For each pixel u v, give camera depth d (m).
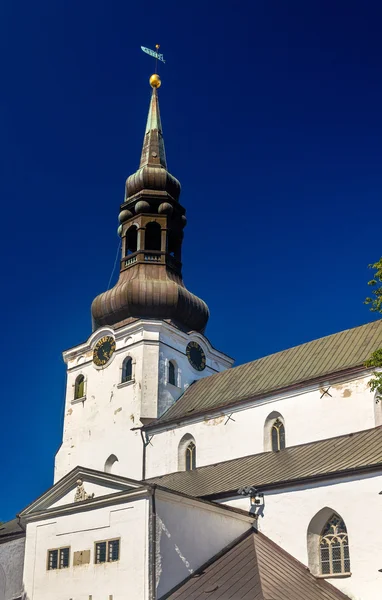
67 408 60.25
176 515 35.19
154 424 54.06
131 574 33.72
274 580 33.66
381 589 33.75
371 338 48.19
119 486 36.25
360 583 34.53
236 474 44.09
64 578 36.75
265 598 31.39
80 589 35.72
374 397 43.56
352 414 44.31
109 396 57.59
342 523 36.53
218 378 56.59
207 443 50.91
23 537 46.38
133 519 34.62
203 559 35.72
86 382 59.81
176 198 66.00
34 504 40.38
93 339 60.41
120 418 56.16
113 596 34.09
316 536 37.22
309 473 38.75
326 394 45.91
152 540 33.53
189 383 58.84
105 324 60.84
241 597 31.95
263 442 48.06
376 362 32.34
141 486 34.56
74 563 36.59
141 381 55.91
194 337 60.69
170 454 52.47
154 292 59.19
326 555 36.69
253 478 41.81
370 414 43.53
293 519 37.72
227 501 40.75
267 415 48.53
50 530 38.66
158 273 60.81
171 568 34.00
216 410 51.16
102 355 59.47
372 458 37.31
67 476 39.34
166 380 56.88
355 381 44.88
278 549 37.56
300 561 36.78
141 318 58.50
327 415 45.41
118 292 59.72
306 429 46.09
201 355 61.12
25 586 38.59
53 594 36.88
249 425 49.16
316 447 43.56
